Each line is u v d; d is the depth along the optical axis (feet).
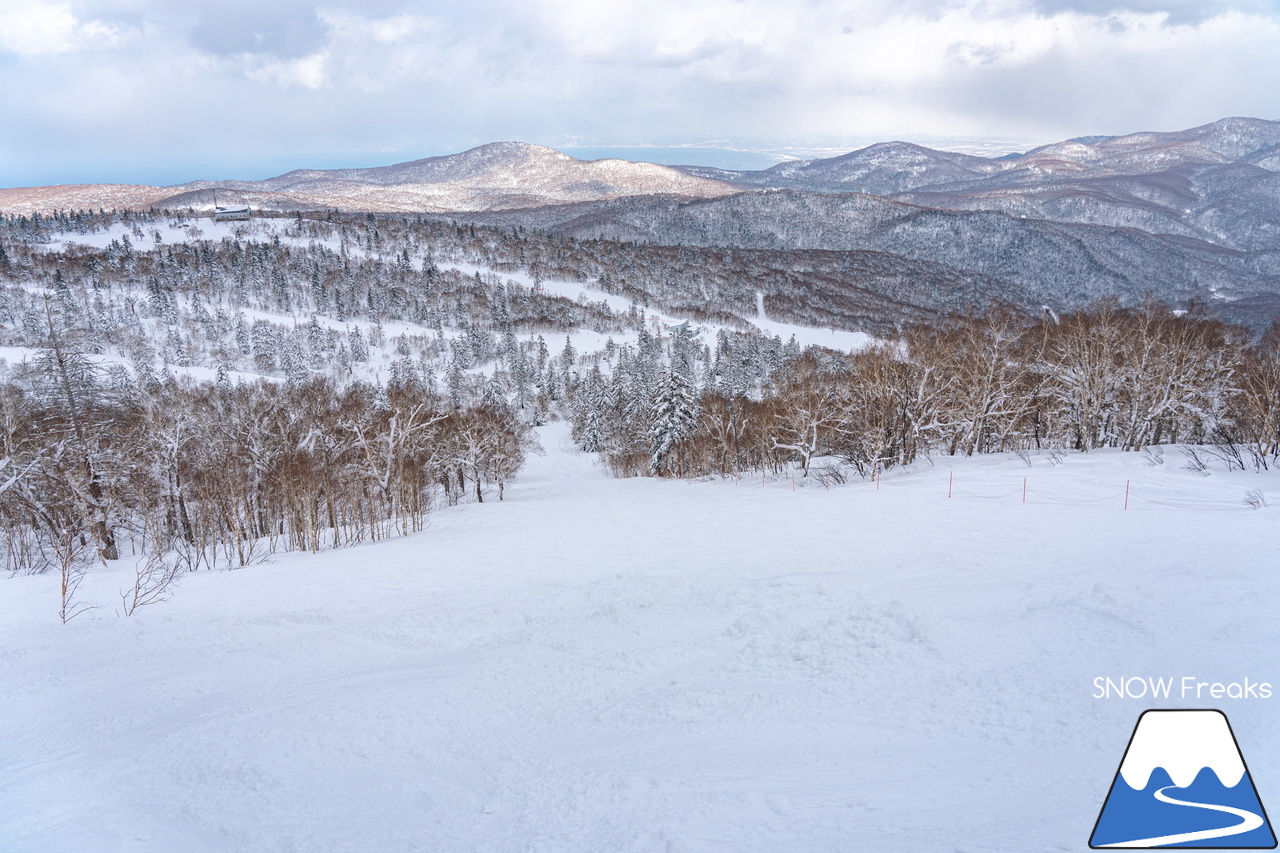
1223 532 40.73
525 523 97.19
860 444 110.83
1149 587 28.19
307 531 95.14
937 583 33.96
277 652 31.91
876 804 14.53
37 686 28.25
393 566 64.44
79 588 58.18
